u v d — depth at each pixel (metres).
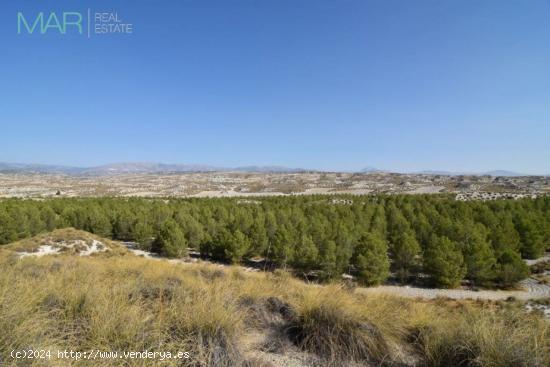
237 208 46.69
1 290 4.01
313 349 4.35
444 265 23.41
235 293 5.63
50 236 26.23
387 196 67.62
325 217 38.28
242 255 28.92
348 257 24.95
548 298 18.55
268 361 4.02
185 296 5.06
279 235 27.42
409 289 23.45
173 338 3.90
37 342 3.28
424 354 4.29
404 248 26.28
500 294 22.22
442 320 4.90
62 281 5.53
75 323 3.99
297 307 5.11
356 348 4.30
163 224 32.25
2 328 3.20
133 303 4.71
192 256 32.12
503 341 3.98
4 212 33.12
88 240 26.88
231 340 4.02
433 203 53.88
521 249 32.00
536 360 3.73
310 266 24.89
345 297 5.28
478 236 25.94
